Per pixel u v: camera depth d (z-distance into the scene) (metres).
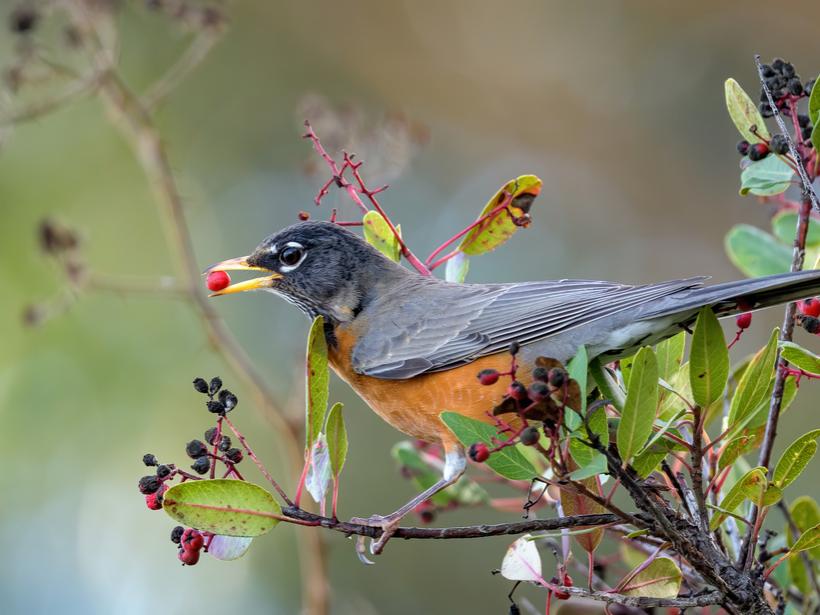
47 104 10.09
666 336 6.78
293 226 8.70
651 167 17.53
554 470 5.32
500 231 7.66
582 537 5.98
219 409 5.35
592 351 7.04
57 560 12.13
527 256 17.02
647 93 17.72
